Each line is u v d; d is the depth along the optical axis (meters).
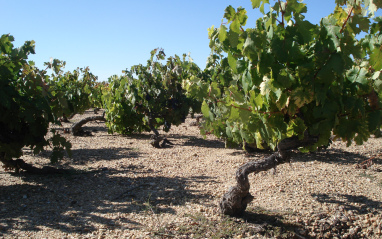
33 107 5.57
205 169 6.81
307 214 4.31
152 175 6.33
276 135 3.35
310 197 5.00
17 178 5.96
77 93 13.12
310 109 3.40
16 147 5.88
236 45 3.17
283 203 4.74
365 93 3.38
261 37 2.97
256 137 3.83
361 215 4.34
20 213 4.33
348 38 2.94
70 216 4.26
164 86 10.55
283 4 2.99
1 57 5.40
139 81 10.56
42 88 5.54
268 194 5.16
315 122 3.40
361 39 3.28
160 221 4.11
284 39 2.97
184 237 3.71
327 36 2.90
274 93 3.18
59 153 6.17
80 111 14.02
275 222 4.07
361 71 3.28
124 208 4.56
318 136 3.55
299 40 2.96
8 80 5.40
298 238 3.81
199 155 8.27
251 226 3.95
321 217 4.23
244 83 3.45
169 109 10.48
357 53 2.93
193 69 11.23
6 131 5.77
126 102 11.03
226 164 7.21
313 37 3.08
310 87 2.99
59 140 6.14
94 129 12.78
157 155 8.23
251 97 3.24
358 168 6.67
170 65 10.99
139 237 3.67
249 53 3.01
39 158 7.61
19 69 5.57
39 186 5.53
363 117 3.41
